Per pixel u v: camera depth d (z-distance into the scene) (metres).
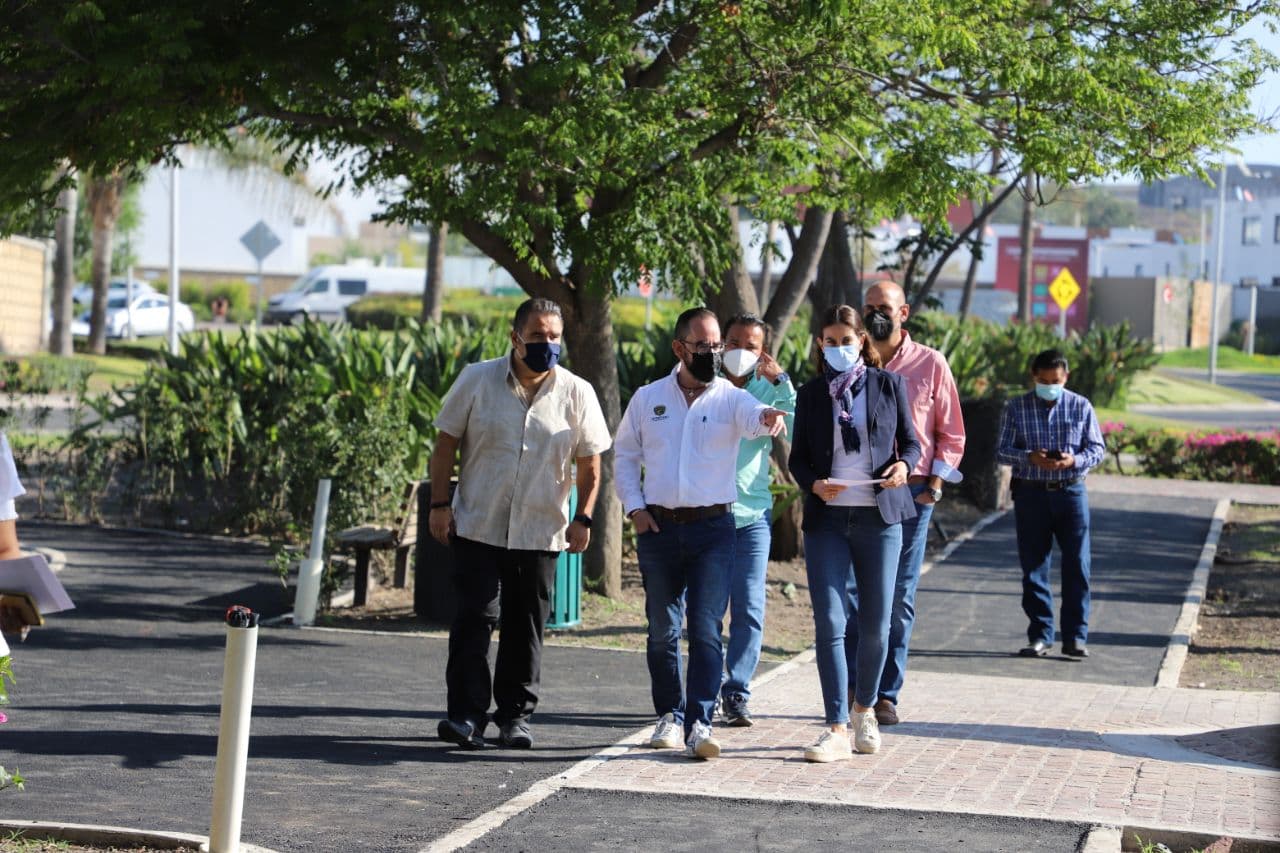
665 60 12.20
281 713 8.67
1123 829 6.39
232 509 17.22
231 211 75.88
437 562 12.20
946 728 8.55
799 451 7.74
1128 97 12.21
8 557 5.47
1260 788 7.15
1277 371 71.94
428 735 8.22
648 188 11.67
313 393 16.39
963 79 12.59
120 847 5.88
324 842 6.17
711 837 6.30
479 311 57.00
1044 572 11.71
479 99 11.34
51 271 46.97
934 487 8.49
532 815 6.60
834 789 7.05
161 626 11.67
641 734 8.27
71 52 10.76
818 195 13.79
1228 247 99.81
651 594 7.88
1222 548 18.44
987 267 79.12
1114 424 28.06
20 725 8.16
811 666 10.75
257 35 11.24
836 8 10.78
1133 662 11.50
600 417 8.06
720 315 15.88
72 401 31.11
